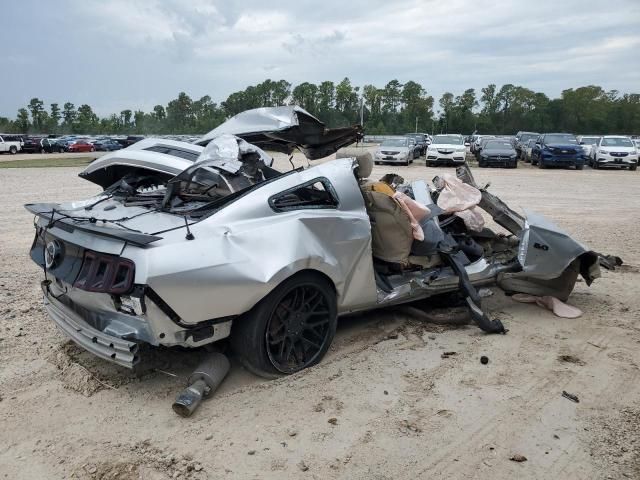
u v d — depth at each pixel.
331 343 4.23
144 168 4.84
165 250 3.15
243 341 3.55
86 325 3.49
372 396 3.55
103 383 3.65
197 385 3.39
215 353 3.68
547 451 3.00
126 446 3.00
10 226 9.19
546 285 5.46
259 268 3.40
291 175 3.96
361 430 3.17
